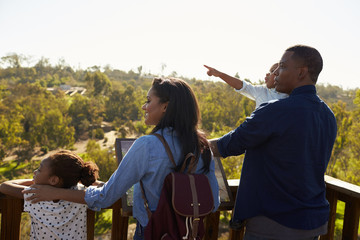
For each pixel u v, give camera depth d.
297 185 1.31
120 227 1.58
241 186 1.43
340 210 19.83
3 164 51.03
